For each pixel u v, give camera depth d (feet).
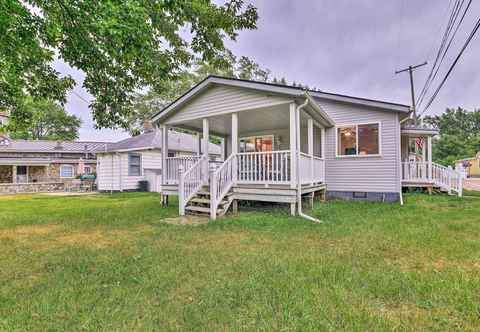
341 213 22.30
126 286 8.57
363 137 31.73
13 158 68.95
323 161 31.99
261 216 20.89
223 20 18.24
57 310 7.09
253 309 7.03
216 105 25.27
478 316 6.65
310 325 6.26
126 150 51.80
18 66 17.07
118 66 17.37
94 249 12.89
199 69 71.20
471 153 129.70
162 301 7.56
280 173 22.90
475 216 20.21
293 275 9.27
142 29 13.29
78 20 13.33
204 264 10.52
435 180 35.68
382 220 18.97
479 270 9.62
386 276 9.05
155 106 75.56
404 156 41.32
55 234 16.22
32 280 9.19
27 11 13.17
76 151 78.18
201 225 18.15
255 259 11.02
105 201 35.65
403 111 29.14
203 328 6.24
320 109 24.79
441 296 7.64
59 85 19.19
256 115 26.48
